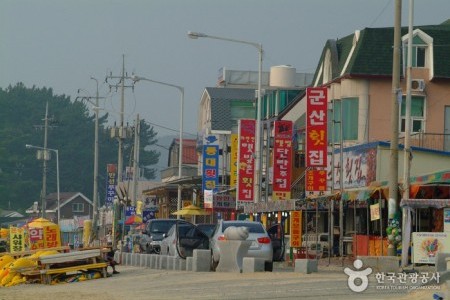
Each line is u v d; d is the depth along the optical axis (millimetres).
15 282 59875
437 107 91438
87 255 60125
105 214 147625
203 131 142625
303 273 52594
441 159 76125
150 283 51688
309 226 81688
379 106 90812
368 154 76688
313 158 75438
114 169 151125
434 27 97875
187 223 72250
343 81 92000
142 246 83375
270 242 58750
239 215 95812
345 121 91438
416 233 51500
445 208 56344
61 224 186625
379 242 63062
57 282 59531
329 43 96625
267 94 121750
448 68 91125
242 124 93188
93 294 47219
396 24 58219
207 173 103438
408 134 62375
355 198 63344
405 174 61188
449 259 44406
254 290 43438
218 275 53438
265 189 91750
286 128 85375
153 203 138500
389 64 90688
